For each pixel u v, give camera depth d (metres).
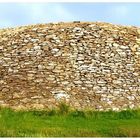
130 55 32.94
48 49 32.62
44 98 27.14
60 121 23.30
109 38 34.38
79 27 35.53
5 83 29.23
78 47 32.91
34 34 34.78
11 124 21.91
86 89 28.66
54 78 29.50
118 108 26.84
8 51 33.00
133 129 21.39
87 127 22.11
